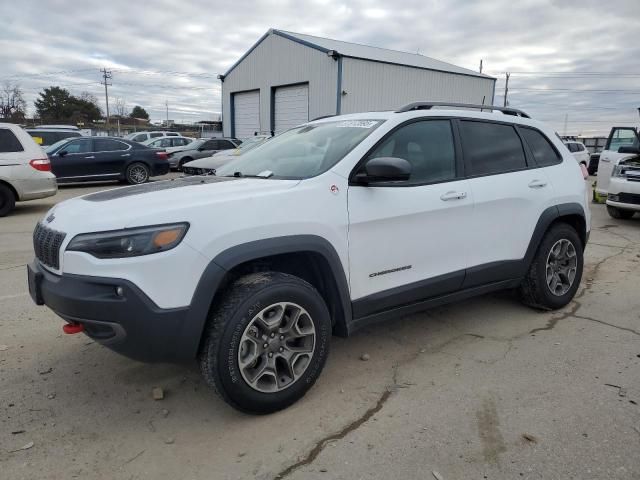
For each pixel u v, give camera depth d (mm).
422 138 3727
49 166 10641
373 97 24812
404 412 2986
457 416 2938
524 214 4223
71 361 3666
